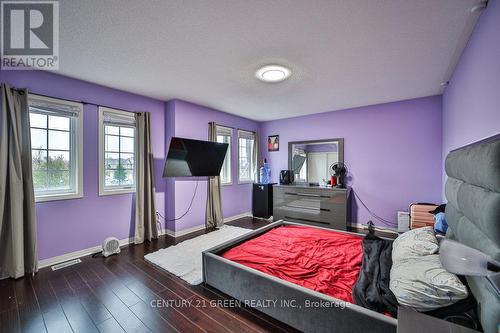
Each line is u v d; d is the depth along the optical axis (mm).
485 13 1513
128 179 3441
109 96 3123
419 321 899
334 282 1612
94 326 1637
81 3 1485
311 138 4711
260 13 1594
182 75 2699
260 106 4109
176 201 3705
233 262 1928
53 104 2619
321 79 2801
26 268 2404
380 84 2982
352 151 4219
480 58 1634
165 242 3402
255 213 5000
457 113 2416
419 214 3158
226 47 2059
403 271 1331
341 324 1321
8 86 2252
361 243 2297
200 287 2141
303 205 4281
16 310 1813
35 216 2428
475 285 1112
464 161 1386
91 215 2965
